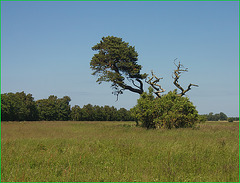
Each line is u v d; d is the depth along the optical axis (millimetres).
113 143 14031
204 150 11695
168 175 8148
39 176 8016
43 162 9688
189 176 8211
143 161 9820
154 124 28281
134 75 37312
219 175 8180
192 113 26672
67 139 16312
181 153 10992
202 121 27625
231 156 10641
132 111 29734
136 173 8336
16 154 10969
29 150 11969
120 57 36719
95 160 10039
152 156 10648
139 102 28656
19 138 17328
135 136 18312
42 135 19953
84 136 18703
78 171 8438
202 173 8578
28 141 15258
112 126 32719
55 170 8531
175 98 27562
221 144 13516
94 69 37094
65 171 8336
